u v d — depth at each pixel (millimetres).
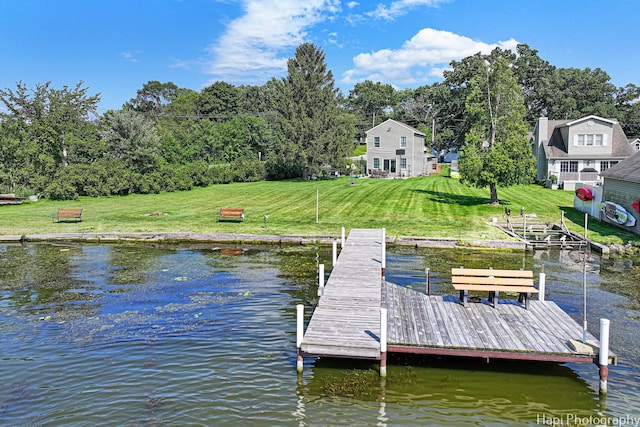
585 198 27906
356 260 16625
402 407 8734
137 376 9859
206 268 19109
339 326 10961
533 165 30500
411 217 28609
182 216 29953
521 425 8195
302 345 9961
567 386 9570
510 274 12266
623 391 9367
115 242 24484
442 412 8578
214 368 10234
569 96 68500
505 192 38312
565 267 18969
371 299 12789
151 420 8281
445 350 9969
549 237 23344
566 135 42375
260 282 17016
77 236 24750
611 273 17938
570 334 10633
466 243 22656
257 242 24078
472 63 55500
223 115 88250
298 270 18766
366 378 9859
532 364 10562
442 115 62438
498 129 31906
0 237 24312
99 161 43344
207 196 39094
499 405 8844
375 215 29344
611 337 11812
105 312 13812
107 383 9570
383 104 107375
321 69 49156
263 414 8484
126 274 18125
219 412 8539
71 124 41469
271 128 75188
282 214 30266
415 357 10914
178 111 104250
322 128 48969
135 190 41250
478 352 9891
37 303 14641
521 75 67312
